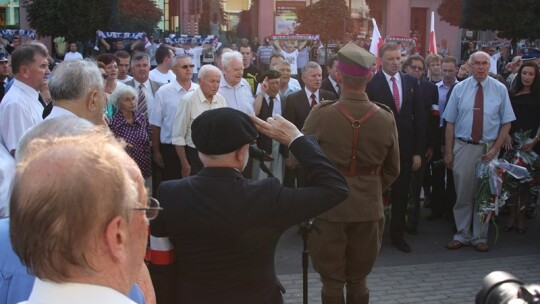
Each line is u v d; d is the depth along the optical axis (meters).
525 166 6.30
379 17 22.33
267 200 2.14
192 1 18.78
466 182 5.87
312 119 3.72
